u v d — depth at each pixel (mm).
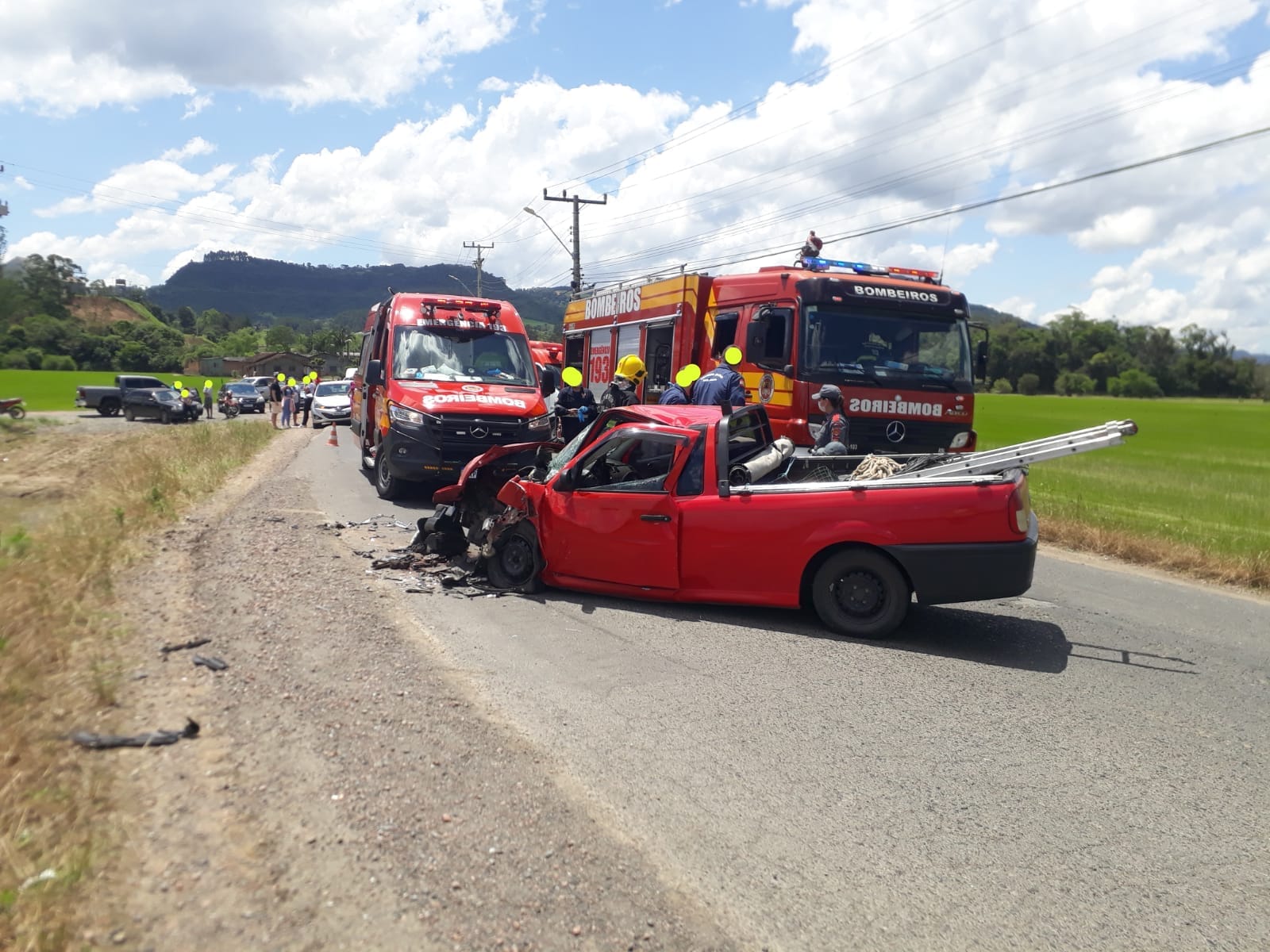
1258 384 129625
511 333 14734
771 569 7168
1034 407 78375
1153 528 12945
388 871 3451
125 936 2961
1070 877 3750
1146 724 5484
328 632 6379
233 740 4496
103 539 8500
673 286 15266
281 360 109500
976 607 8398
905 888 3621
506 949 3057
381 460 13719
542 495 8062
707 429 7543
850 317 12836
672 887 3520
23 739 4176
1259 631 7891
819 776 4594
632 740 4926
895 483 6848
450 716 5031
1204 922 3473
